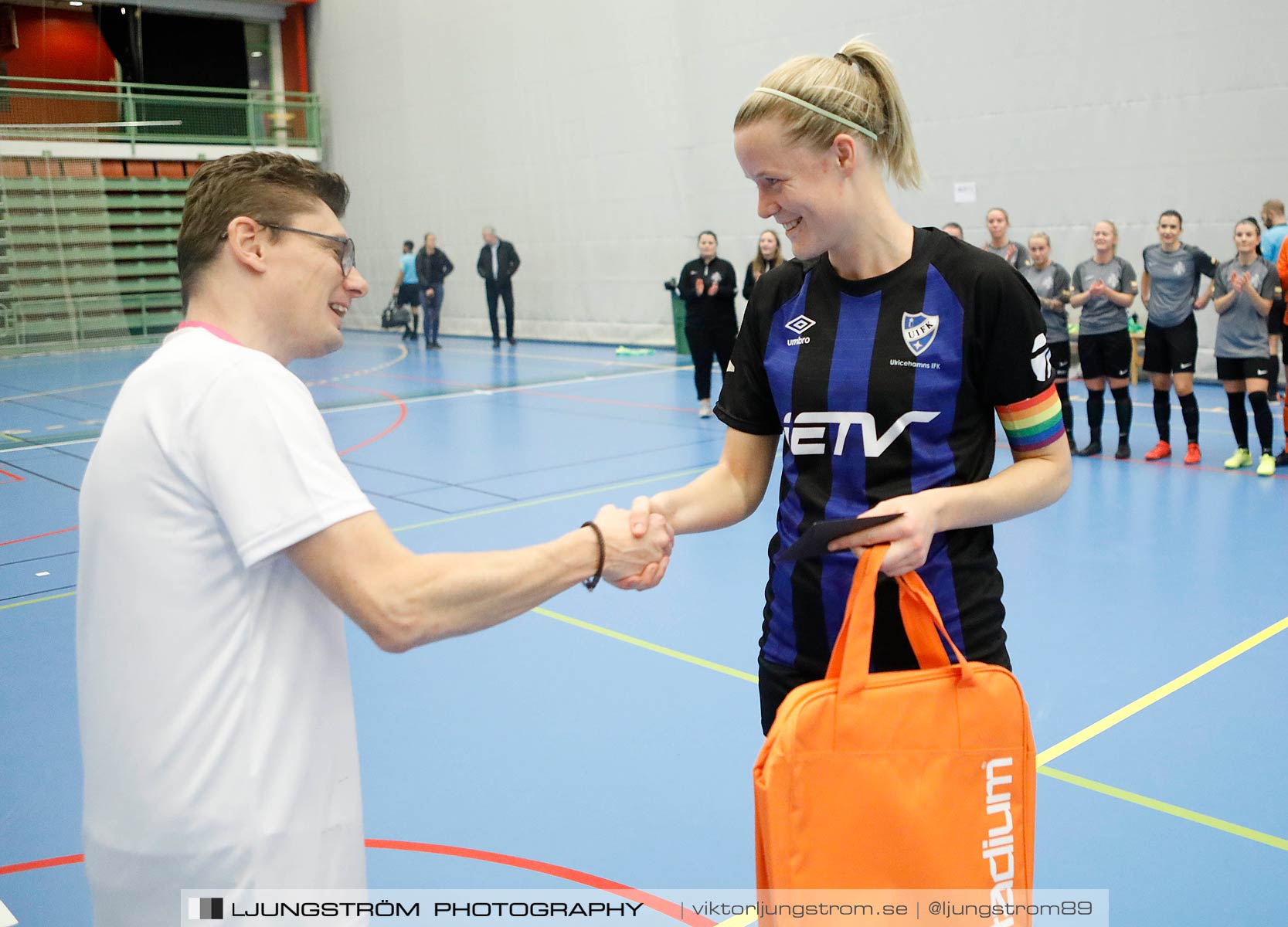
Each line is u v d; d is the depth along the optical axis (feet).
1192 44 33.40
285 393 4.44
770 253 32.17
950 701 4.75
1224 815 9.83
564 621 15.64
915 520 4.75
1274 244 24.94
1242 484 22.86
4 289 61.62
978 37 38.47
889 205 5.40
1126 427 25.80
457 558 4.59
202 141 68.69
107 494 4.47
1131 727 11.67
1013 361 5.23
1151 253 24.80
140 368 4.65
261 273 4.75
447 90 62.64
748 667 13.71
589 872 9.20
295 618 4.54
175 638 4.37
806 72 5.06
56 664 14.42
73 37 67.46
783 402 5.65
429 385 42.68
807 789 4.56
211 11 70.79
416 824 10.07
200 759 4.37
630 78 51.42
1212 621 14.85
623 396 38.17
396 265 70.13
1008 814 4.91
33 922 8.61
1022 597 16.11
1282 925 8.22
